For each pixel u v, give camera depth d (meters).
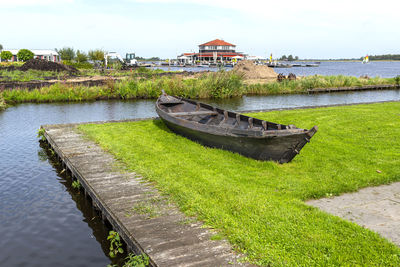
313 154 9.22
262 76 46.09
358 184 6.91
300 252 4.34
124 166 8.30
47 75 40.84
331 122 13.70
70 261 5.51
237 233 4.75
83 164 8.48
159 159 8.71
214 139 9.65
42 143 13.21
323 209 5.81
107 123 14.48
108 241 6.14
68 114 20.89
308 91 34.91
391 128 12.30
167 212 5.66
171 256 4.33
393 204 5.99
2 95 25.19
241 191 6.44
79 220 6.97
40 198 8.05
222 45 130.12
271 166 8.15
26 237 6.26
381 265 4.06
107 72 49.81
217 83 30.50
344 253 4.29
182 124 10.82
